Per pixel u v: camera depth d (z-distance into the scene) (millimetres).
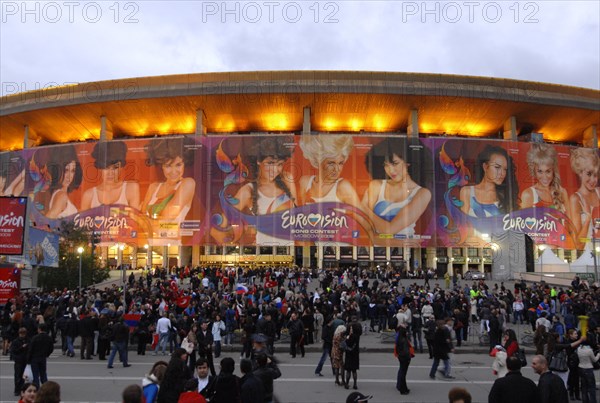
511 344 11086
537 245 61781
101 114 65625
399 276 45094
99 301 21203
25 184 64812
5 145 77500
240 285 28375
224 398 7359
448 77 61406
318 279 45375
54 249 33219
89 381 13430
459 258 64312
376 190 61219
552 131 70875
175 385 7375
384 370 15266
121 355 15461
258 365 8477
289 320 20078
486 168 62562
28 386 6477
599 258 51094
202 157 61625
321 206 60688
